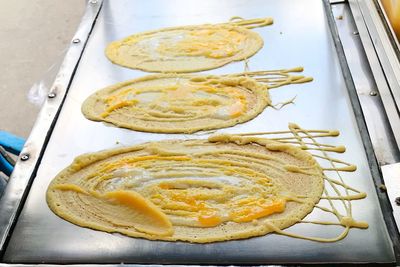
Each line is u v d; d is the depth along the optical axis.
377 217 0.53
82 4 1.62
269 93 0.69
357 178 0.57
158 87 0.72
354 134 0.62
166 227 0.54
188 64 0.76
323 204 0.55
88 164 0.61
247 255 0.51
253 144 0.63
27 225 0.55
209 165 0.60
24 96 1.29
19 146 0.75
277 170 0.59
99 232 0.54
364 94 0.66
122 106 0.69
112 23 0.85
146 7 0.89
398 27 0.66
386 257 0.50
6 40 1.48
